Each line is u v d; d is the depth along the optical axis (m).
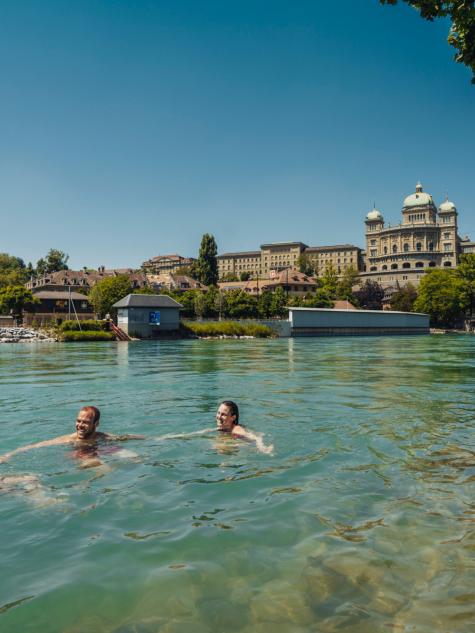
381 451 6.45
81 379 15.80
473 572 3.26
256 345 43.78
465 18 6.97
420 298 104.62
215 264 158.62
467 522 4.07
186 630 2.67
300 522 4.08
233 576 3.22
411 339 58.41
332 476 5.33
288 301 108.44
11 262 163.62
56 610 2.88
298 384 14.16
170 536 3.83
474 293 100.50
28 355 29.91
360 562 3.40
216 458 6.11
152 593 3.04
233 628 2.69
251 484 5.07
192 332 61.91
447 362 22.98
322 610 2.84
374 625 2.71
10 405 10.47
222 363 22.86
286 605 2.89
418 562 3.40
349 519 4.14
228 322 65.81
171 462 5.92
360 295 141.25
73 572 3.30
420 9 7.20
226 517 4.20
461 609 2.86
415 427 8.03
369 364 21.89
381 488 4.92
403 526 3.99
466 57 7.34
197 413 9.42
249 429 7.88
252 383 14.48
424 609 2.85
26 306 93.81
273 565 3.36
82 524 4.07
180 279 153.50
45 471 5.55
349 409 9.85
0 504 4.52
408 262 177.88
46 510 4.38
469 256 105.94
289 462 5.93
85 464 5.82
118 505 4.49
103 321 57.38
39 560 3.47
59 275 126.00
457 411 9.57
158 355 29.42
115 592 3.06
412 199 186.38
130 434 7.51
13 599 3.00
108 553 3.56
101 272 143.12
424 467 5.68
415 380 15.20
